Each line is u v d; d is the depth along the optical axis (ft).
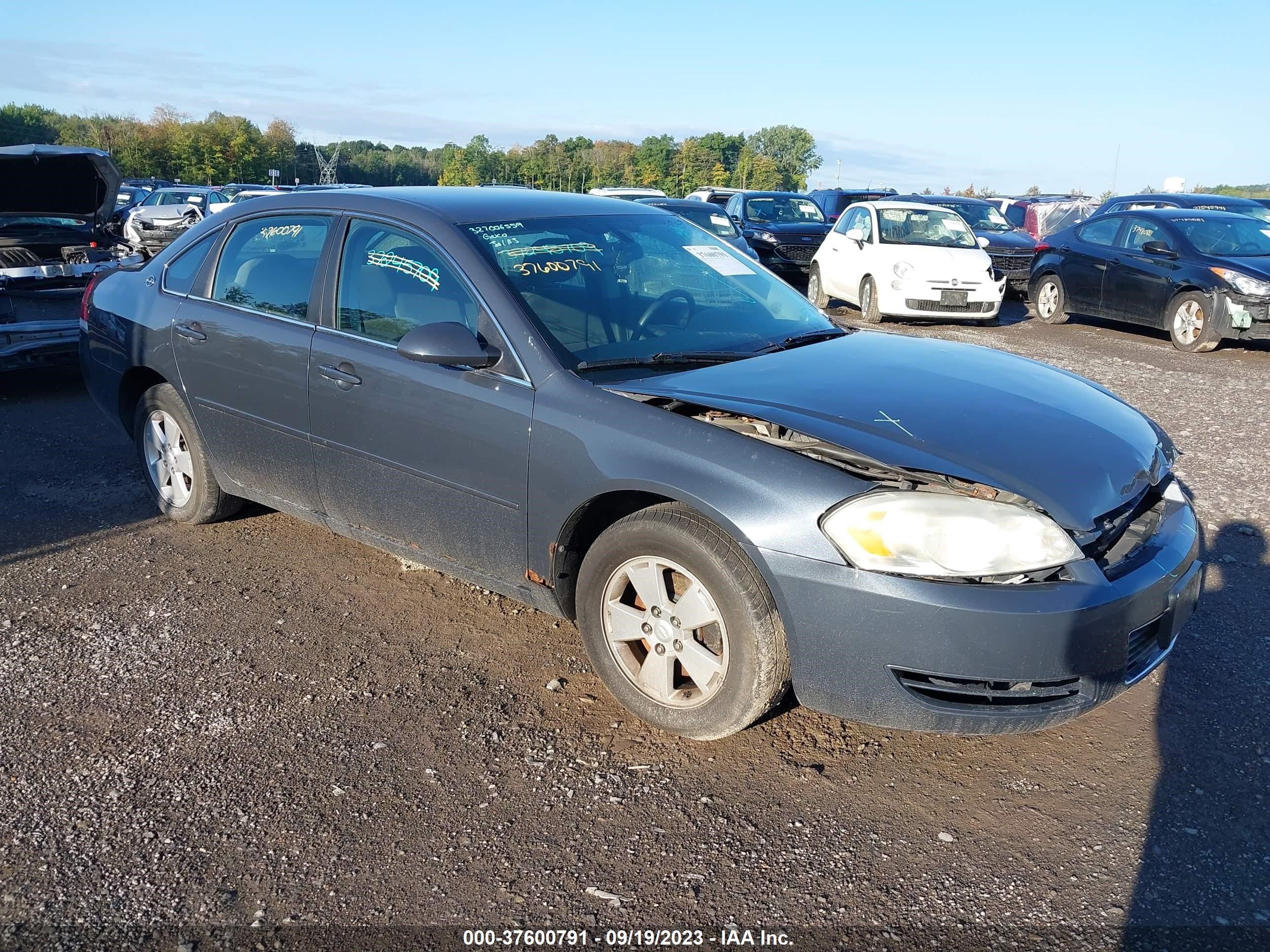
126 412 16.28
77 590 13.48
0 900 7.91
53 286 24.90
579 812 9.01
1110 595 8.58
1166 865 8.34
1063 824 8.87
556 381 10.33
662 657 9.89
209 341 13.85
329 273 12.63
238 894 7.99
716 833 8.75
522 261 11.50
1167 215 38.06
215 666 11.55
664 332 11.52
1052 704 8.63
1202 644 12.09
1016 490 8.58
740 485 8.95
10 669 11.41
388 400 11.59
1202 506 17.07
